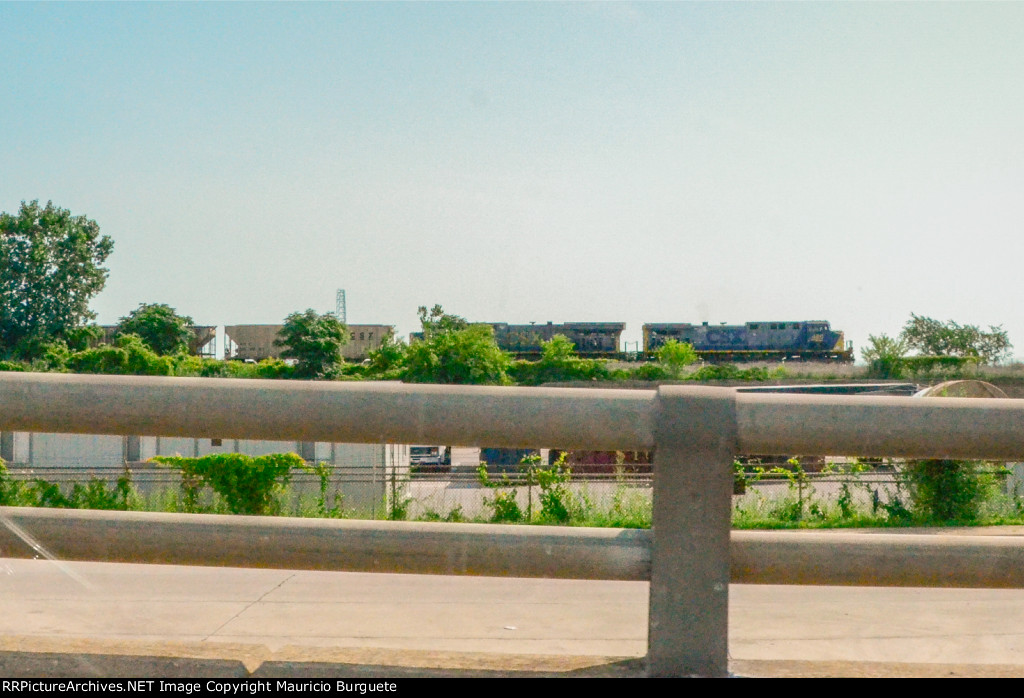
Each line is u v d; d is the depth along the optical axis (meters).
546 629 4.19
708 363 68.69
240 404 1.47
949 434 1.43
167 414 1.48
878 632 3.67
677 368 59.81
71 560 1.53
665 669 1.45
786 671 1.54
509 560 1.50
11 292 82.00
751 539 1.52
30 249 82.38
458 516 15.16
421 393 1.47
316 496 15.23
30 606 3.42
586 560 1.49
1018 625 3.89
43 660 1.56
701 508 1.46
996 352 74.94
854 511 16.19
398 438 1.47
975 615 4.25
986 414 1.44
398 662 1.58
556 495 15.13
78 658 1.58
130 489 13.48
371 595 5.17
